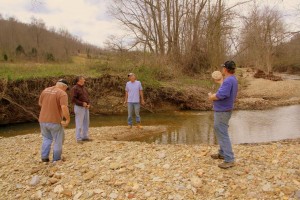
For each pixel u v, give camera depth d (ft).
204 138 35.58
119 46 72.95
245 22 94.27
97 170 18.88
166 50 87.40
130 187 16.60
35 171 19.30
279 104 65.00
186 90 61.93
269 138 35.60
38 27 129.80
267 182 16.35
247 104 62.69
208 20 85.20
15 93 50.16
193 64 84.79
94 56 72.84
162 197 15.56
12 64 63.52
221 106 17.47
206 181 16.78
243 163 18.99
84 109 27.45
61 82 20.88
